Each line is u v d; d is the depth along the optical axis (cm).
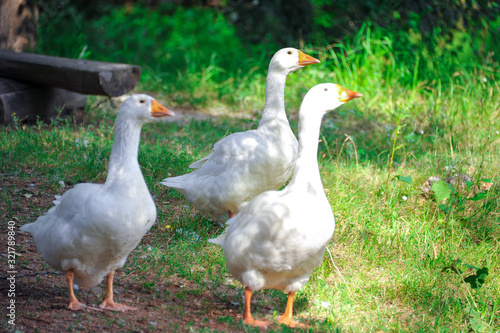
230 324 464
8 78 984
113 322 445
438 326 495
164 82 1344
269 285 473
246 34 1678
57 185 733
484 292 562
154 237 640
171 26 1733
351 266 604
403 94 1138
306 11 1564
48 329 425
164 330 445
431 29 1273
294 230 434
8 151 812
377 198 747
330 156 866
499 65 1208
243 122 1102
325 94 472
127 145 442
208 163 636
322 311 514
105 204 423
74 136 914
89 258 441
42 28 1533
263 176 617
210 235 649
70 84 948
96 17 1833
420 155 898
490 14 1247
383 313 519
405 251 629
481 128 989
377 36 1346
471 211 717
